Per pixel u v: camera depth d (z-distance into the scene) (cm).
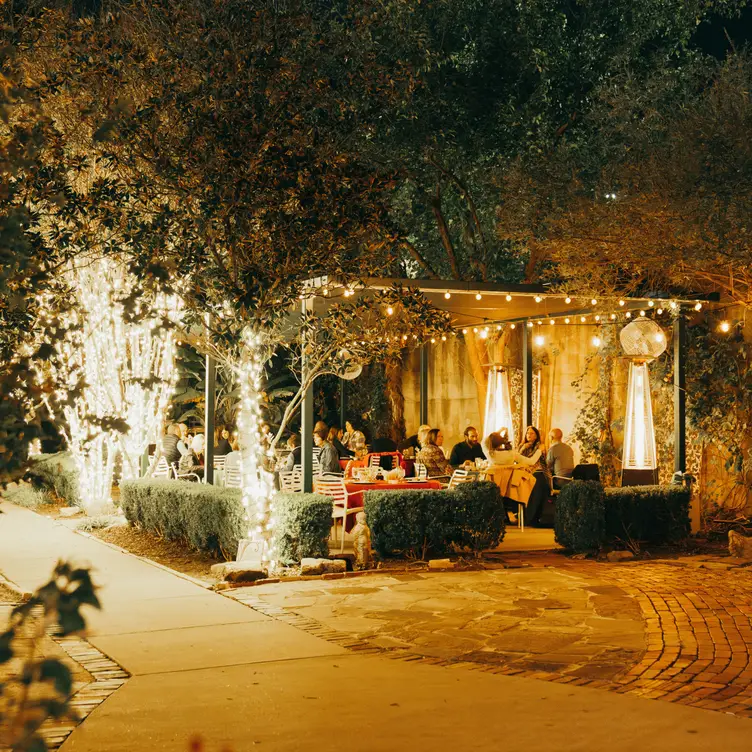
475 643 731
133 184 944
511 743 497
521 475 1464
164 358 1521
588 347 1748
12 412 261
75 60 917
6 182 293
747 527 1388
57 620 199
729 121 1185
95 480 1558
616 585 984
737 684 621
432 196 2014
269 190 941
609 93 1479
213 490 1169
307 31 1020
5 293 273
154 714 542
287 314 1101
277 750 484
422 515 1121
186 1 970
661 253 1220
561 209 1369
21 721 192
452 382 2125
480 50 1853
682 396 1389
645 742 500
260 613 834
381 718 538
